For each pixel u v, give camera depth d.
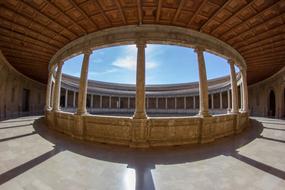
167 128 7.38
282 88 19.64
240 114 10.99
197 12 7.02
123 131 7.35
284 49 11.05
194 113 33.88
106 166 4.92
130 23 8.08
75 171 4.52
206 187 3.75
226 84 26.16
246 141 8.22
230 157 5.81
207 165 5.06
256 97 26.61
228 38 9.43
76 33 9.09
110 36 8.41
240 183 3.94
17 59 14.55
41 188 3.60
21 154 5.80
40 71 19.42
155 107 42.91
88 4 6.66
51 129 10.90
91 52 9.12
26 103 24.86
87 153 6.08
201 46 8.60
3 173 4.29
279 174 4.43
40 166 4.80
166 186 3.79
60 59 11.35
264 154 6.16
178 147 7.06
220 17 7.43
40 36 9.53
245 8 6.69
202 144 7.58
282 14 7.03
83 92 8.72
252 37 9.29
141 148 6.81
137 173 4.46
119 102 40.38
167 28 8.13
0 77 16.59
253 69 16.95
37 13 7.26
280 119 18.08
